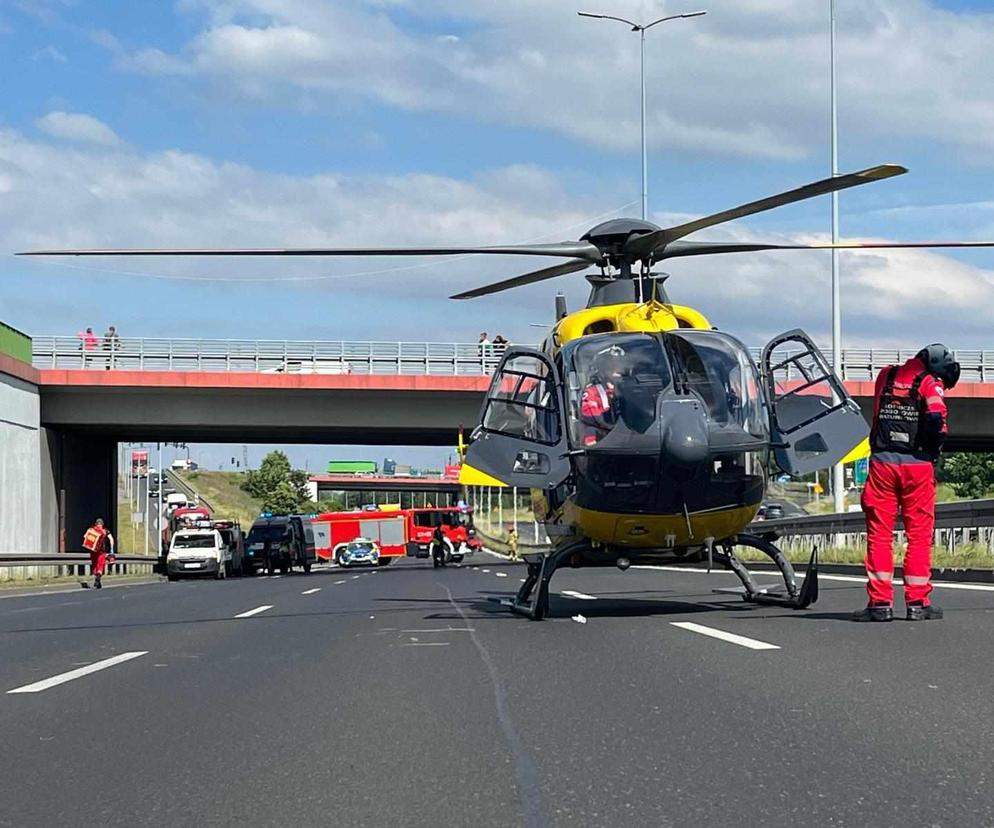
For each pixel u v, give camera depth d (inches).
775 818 185.5
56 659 425.4
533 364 570.3
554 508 551.2
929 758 219.1
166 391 1800.0
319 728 273.4
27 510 1722.4
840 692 288.4
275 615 627.5
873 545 433.7
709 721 261.6
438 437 2048.5
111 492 2236.7
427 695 313.9
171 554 1905.8
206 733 271.4
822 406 525.0
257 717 289.9
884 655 344.8
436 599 761.0
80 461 2026.3
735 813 189.2
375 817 196.4
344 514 3083.2
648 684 315.6
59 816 202.8
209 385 1780.3
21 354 1729.8
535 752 239.1
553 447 506.0
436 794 209.8
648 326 543.8
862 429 522.0
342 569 2704.2
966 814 183.6
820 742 235.8
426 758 238.2
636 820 187.9
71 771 236.5
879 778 206.2
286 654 418.0
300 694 322.7
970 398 1793.8
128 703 316.2
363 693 321.1
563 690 313.1
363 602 741.9
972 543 753.6
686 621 478.3
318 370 1793.8
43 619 660.1
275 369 1792.6
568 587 816.9
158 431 1958.7
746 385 511.5
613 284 582.6
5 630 574.2
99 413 1811.0
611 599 649.6
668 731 253.3
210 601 839.1
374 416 1846.7
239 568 2372.0
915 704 269.3
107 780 228.1
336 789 215.9
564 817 191.5
